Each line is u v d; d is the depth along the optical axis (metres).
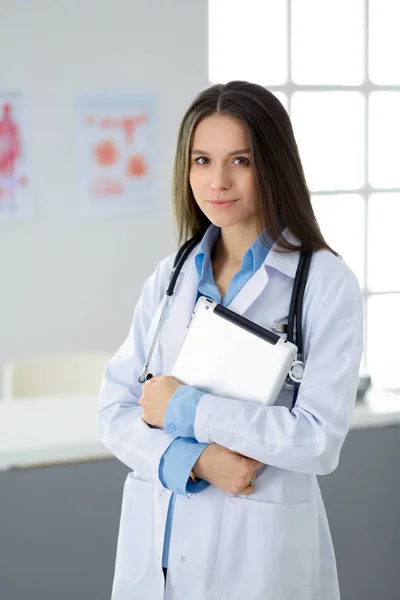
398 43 3.99
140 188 3.79
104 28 3.65
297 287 1.31
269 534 1.30
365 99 3.99
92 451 1.90
